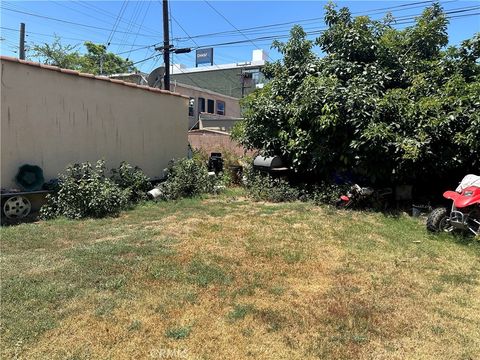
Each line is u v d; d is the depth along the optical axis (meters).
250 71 32.59
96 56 31.72
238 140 11.18
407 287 4.08
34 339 2.94
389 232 6.20
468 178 6.11
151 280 4.05
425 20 9.30
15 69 6.97
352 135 8.19
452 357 2.85
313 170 8.98
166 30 16.25
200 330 3.12
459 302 3.74
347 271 4.50
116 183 8.41
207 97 27.44
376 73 8.65
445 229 6.09
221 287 3.93
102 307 3.44
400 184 8.34
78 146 8.16
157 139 10.28
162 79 19.17
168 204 8.35
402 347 2.96
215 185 10.17
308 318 3.35
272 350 2.89
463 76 8.26
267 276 4.27
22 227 6.18
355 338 3.05
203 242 5.49
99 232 5.96
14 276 4.07
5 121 6.84
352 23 9.41
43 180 7.40
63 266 4.39
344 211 7.72
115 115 9.02
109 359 2.73
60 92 7.77
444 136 7.50
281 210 7.77
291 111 8.99
